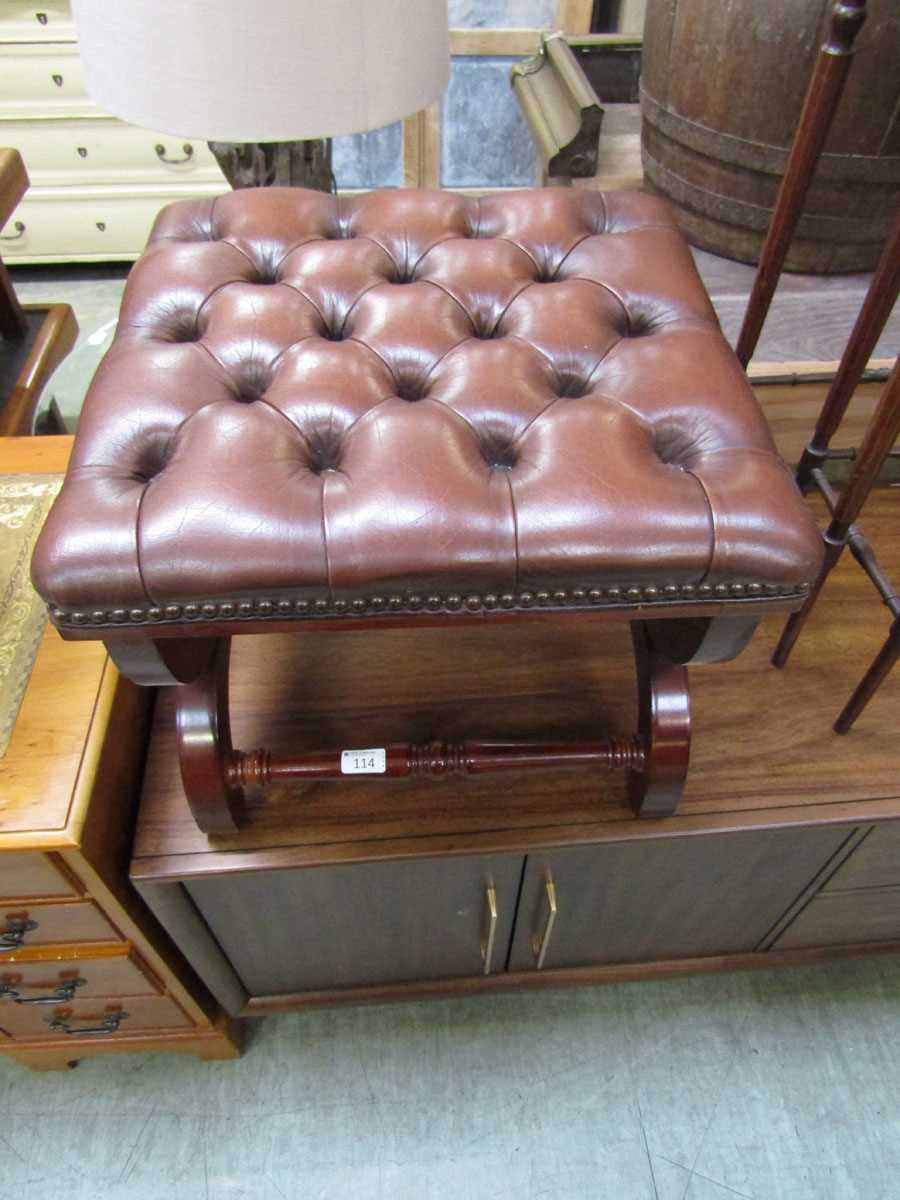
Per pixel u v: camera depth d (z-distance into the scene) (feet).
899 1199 2.82
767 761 2.40
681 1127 2.97
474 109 5.47
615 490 1.53
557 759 2.13
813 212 3.03
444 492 1.51
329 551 1.47
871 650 2.68
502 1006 3.24
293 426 1.66
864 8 1.74
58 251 6.21
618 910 2.74
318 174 3.12
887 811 2.31
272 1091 3.03
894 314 3.30
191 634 1.56
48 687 2.17
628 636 2.62
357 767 2.10
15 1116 2.97
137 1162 2.88
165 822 2.24
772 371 3.03
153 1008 2.74
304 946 2.74
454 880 2.44
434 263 2.04
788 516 1.53
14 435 3.84
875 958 3.37
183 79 2.12
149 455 1.65
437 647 2.58
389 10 2.15
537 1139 2.94
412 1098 3.02
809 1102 3.03
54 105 5.43
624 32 5.12
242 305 1.90
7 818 1.94
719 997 3.27
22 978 2.47
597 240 2.10
